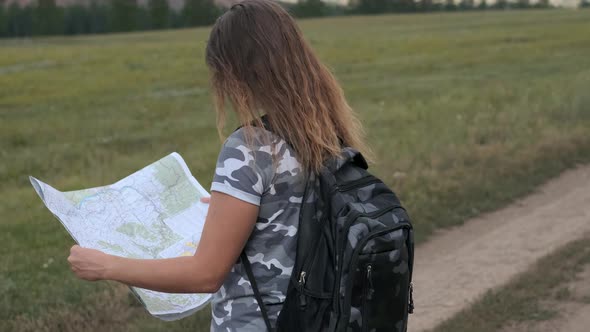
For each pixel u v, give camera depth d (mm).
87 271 1759
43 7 94000
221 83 1861
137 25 99000
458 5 107875
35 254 6105
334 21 69688
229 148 1773
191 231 2195
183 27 100375
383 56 29188
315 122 1824
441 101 15336
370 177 1883
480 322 4633
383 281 1746
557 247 6180
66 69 26906
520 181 8375
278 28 1847
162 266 1746
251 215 1763
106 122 15117
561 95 13992
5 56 31938
